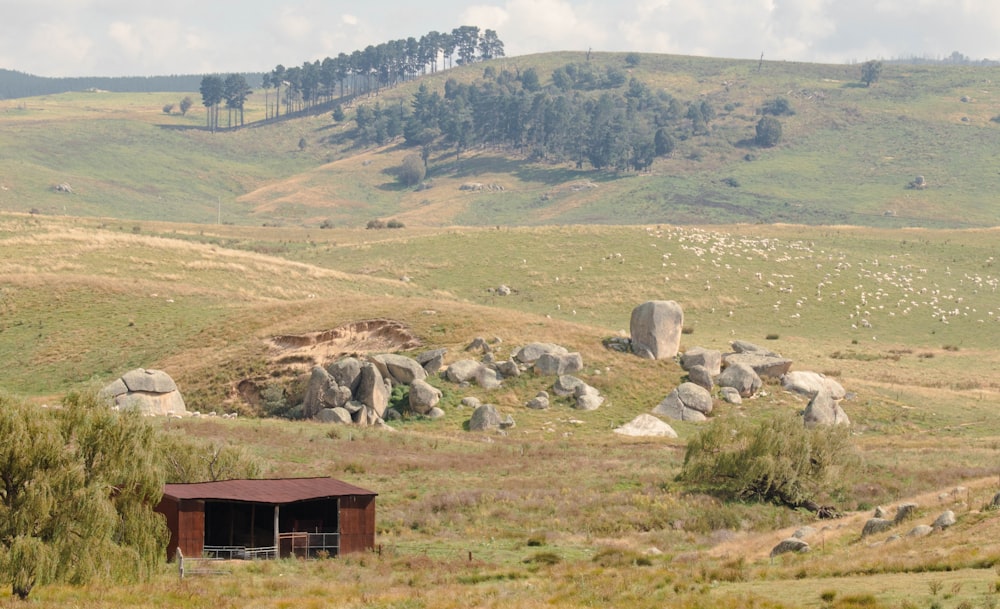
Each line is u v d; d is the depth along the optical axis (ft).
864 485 171.42
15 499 98.12
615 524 149.59
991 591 79.92
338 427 222.69
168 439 153.79
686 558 122.11
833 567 100.07
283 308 311.47
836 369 308.19
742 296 402.52
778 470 164.96
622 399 253.65
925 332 376.27
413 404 244.83
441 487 171.73
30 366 289.33
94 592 98.17
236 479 141.90
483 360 266.36
